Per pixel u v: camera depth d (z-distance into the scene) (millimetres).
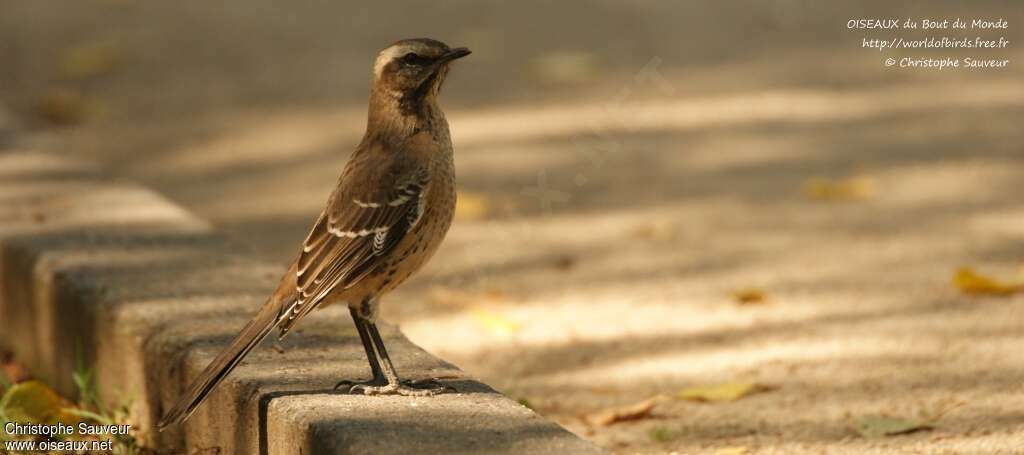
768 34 20047
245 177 15234
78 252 10742
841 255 12500
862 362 10008
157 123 17094
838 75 18250
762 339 10641
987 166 14828
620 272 12375
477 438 7324
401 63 8477
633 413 9273
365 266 8219
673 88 17812
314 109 17438
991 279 11539
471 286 12234
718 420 9148
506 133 16266
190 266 10445
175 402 8898
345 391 8102
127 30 21062
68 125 17109
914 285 11641
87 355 10047
